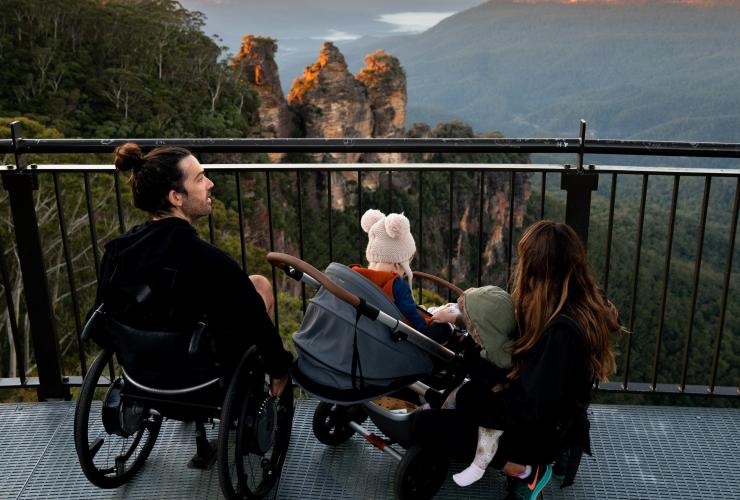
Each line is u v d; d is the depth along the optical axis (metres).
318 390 2.24
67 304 18.20
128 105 58.09
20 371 3.09
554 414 1.99
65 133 51.59
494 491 2.45
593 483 2.52
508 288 3.07
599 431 2.85
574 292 1.90
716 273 93.50
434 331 2.29
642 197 2.87
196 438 2.52
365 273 2.29
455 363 2.22
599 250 83.19
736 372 69.50
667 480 2.54
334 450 2.69
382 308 2.16
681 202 159.00
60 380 3.08
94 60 60.72
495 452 2.13
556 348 1.87
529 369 1.91
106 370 7.67
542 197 2.91
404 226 2.32
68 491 2.46
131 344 2.00
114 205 19.38
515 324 2.00
